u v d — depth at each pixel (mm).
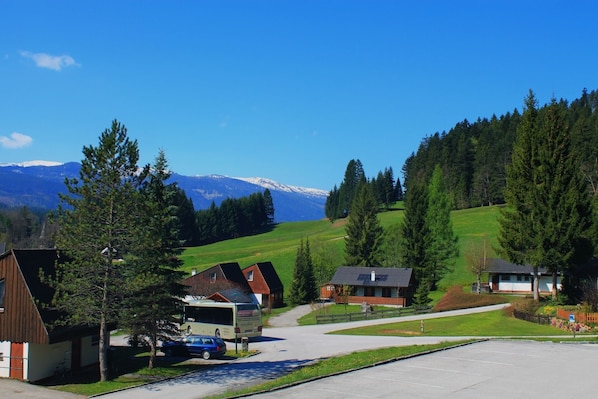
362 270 83688
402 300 78625
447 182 157250
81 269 29391
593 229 51625
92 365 35156
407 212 87000
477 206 150250
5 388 28891
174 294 34500
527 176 54938
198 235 170125
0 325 31156
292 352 38250
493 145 157250
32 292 31016
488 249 82750
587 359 28422
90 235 29891
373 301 80188
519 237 53719
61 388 29062
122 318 30750
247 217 189125
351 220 95000
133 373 32625
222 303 47000
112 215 30438
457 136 189750
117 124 30641
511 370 25750
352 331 50125
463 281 87188
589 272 53906
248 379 29453
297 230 186000
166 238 33188
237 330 45344
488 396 21094
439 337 40562
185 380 30219
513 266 78188
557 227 50875
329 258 94562
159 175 35344
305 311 76062
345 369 26359
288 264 108250
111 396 26875
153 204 31188
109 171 30188
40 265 33094
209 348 37438
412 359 28891
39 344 31297
